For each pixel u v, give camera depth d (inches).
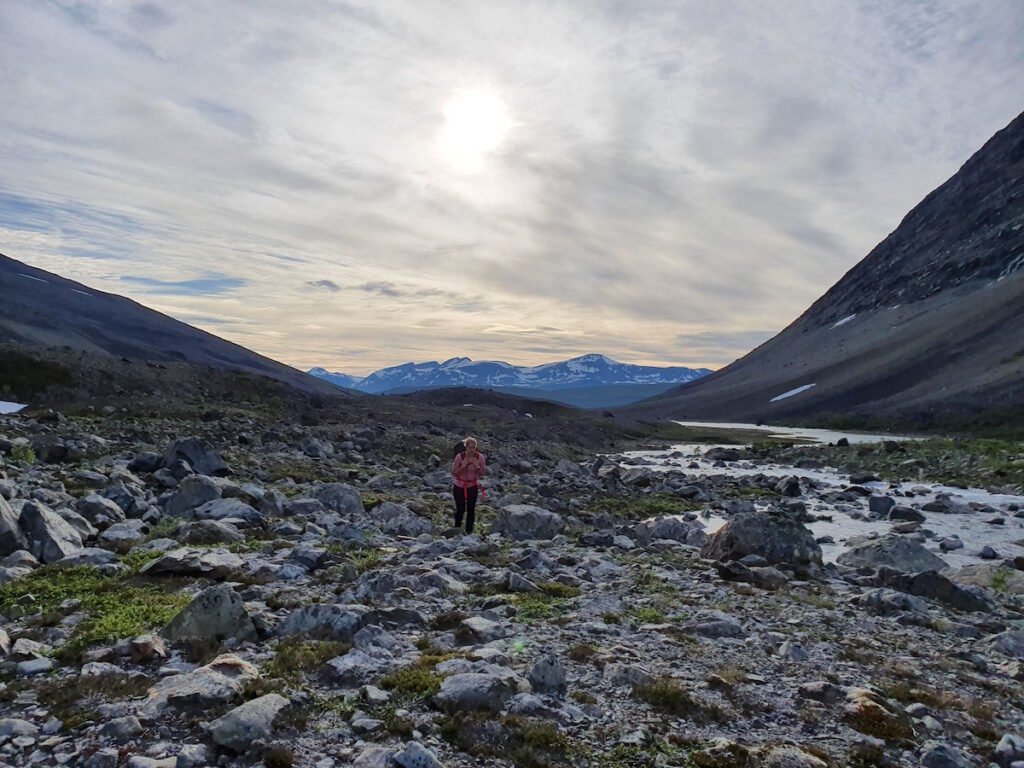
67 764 208.7
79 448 1079.0
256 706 243.4
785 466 2365.9
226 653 316.5
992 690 352.5
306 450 1422.2
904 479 1878.7
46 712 244.8
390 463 1483.8
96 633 329.4
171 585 430.9
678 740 258.1
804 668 362.3
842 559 753.6
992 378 4913.9
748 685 328.2
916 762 258.5
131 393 2142.0
